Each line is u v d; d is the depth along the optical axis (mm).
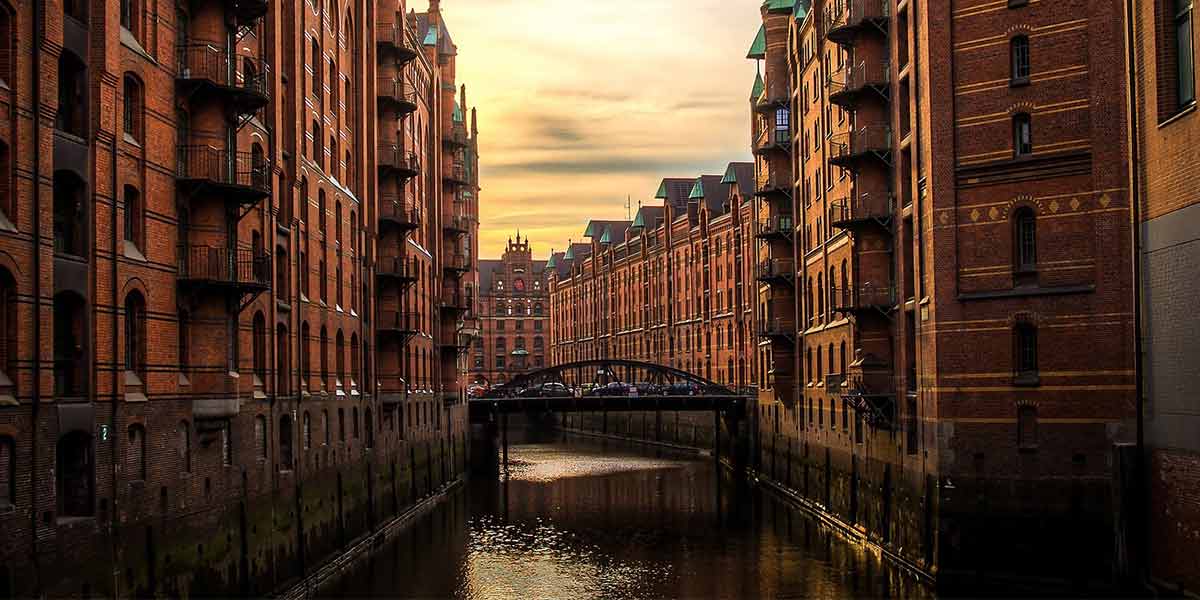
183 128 27922
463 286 78750
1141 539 28281
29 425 20234
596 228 134625
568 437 113812
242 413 29594
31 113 20547
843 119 46281
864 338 39719
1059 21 30812
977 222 31844
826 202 50500
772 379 59625
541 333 165250
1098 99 29969
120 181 23844
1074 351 30234
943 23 32469
